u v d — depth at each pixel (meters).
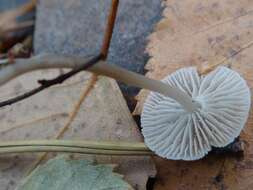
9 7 0.24
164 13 0.19
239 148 0.16
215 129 0.16
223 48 0.18
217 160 0.16
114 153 0.17
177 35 0.18
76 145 0.17
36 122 0.18
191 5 0.19
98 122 0.18
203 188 0.16
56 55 0.14
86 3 0.21
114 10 0.15
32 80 0.19
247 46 0.18
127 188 0.16
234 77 0.16
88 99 0.18
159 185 0.17
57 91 0.18
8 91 0.19
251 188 0.16
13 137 0.18
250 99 0.16
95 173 0.16
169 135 0.16
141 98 0.18
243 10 0.18
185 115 0.16
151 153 0.17
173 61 0.18
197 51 0.18
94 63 0.14
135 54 0.19
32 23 0.23
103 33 0.20
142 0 0.20
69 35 0.21
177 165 0.17
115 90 0.18
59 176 0.17
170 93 0.15
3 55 0.22
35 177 0.17
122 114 0.18
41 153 0.18
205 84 0.16
